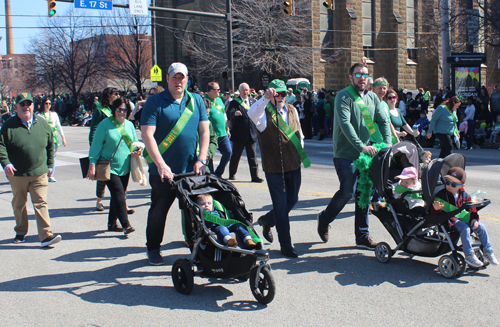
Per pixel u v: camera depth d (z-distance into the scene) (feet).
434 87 139.33
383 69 135.03
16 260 18.90
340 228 22.27
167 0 144.87
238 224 15.03
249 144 35.12
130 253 19.54
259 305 14.08
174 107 16.96
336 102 18.88
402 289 14.90
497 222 22.00
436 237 16.11
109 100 23.20
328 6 63.10
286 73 118.93
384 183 16.93
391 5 133.59
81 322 13.32
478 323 12.53
